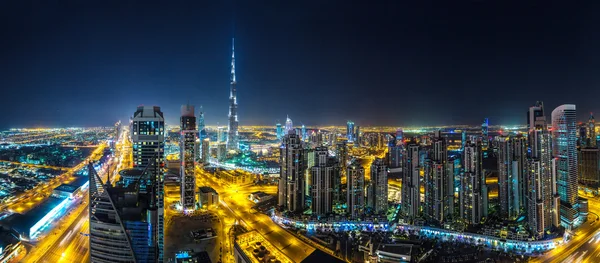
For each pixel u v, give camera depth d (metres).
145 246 170.12
